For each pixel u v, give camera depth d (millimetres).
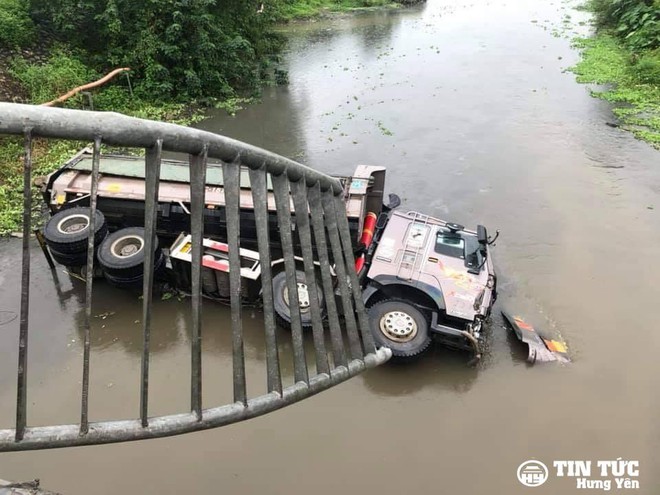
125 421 1601
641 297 7801
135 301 7438
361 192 7426
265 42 19953
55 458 5348
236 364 1836
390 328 6293
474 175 11609
